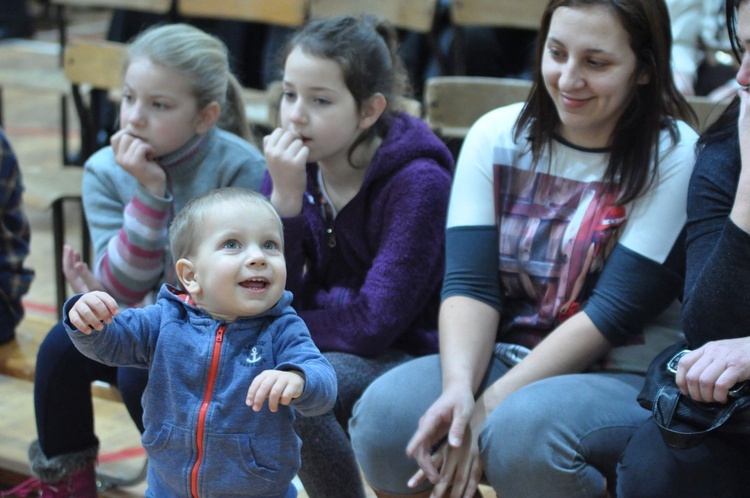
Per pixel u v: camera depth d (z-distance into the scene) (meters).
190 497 2.64
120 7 6.88
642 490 2.59
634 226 3.00
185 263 2.60
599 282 3.02
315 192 3.58
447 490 2.99
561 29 2.93
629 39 2.89
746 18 2.56
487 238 3.19
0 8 13.15
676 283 2.98
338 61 3.33
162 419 2.62
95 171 3.91
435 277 3.47
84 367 3.31
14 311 4.48
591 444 2.77
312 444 3.08
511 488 2.82
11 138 9.94
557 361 2.97
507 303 3.26
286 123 3.41
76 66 5.39
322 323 3.38
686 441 2.46
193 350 2.58
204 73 3.72
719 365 2.43
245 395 2.55
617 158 3.02
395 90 3.62
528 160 3.18
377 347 3.35
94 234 3.87
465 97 4.34
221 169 3.82
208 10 6.43
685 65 5.41
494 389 2.99
